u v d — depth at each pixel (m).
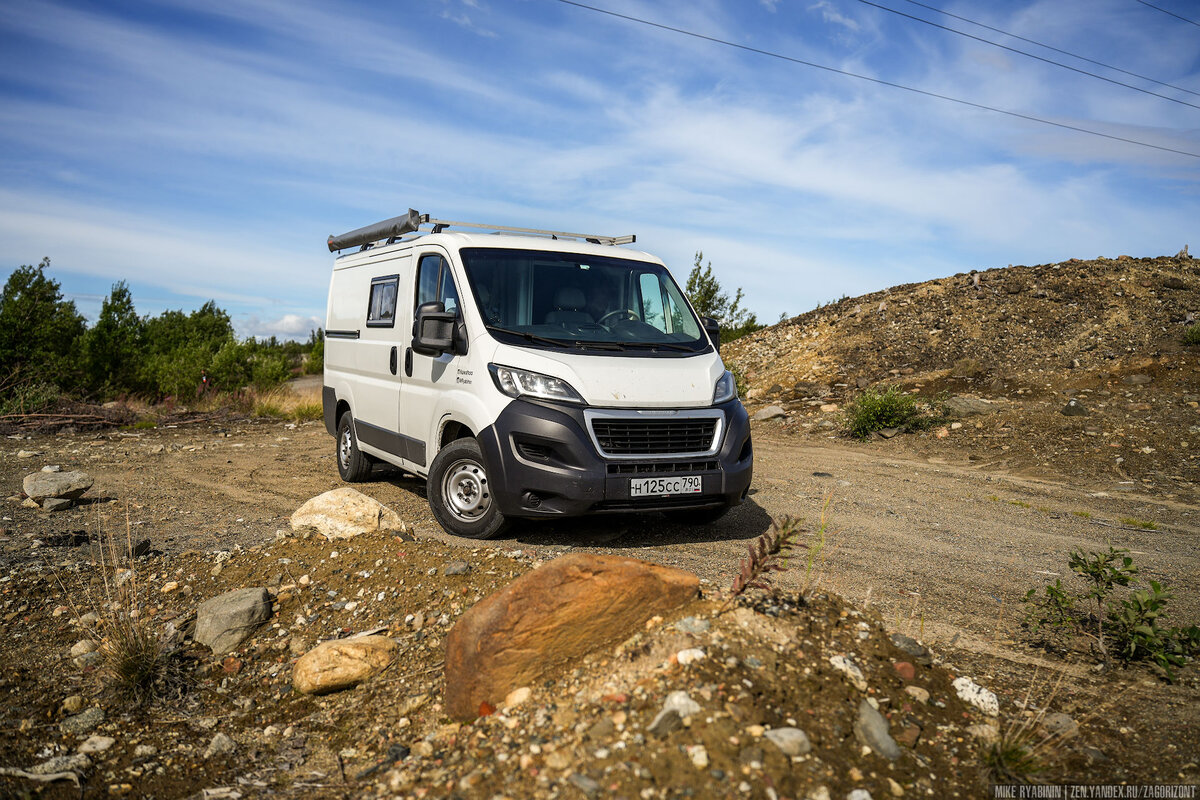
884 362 16.33
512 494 5.15
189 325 25.81
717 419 5.54
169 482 8.38
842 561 5.25
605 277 6.25
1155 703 3.14
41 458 10.04
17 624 4.25
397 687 3.45
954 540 6.06
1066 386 12.77
